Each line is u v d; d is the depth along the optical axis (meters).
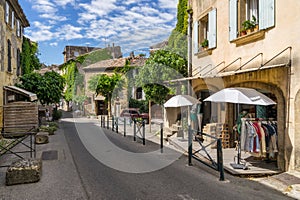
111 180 6.04
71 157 8.53
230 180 6.03
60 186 5.66
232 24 9.00
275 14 7.06
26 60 20.89
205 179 6.09
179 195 5.08
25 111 14.51
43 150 9.90
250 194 5.14
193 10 12.40
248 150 6.59
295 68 6.36
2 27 14.16
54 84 19.06
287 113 6.58
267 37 7.39
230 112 9.48
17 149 10.23
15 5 16.53
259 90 8.47
